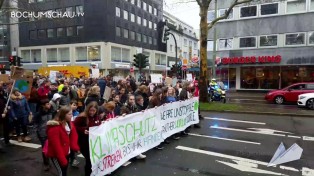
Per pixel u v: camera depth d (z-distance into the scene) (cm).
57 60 4562
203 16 1644
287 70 2830
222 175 609
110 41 4294
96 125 575
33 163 677
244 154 759
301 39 2672
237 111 1452
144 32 5403
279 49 2767
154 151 784
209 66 3106
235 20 2956
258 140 906
